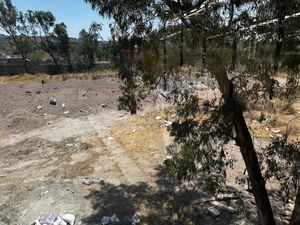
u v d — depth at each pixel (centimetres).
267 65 441
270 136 1086
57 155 1088
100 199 800
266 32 421
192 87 571
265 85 482
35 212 756
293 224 496
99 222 709
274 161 611
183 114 565
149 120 1356
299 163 596
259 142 1037
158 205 766
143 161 1002
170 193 812
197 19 450
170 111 1403
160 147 1102
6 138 1289
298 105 1387
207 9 448
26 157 1092
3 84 2370
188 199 766
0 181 920
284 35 413
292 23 409
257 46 436
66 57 4834
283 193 758
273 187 812
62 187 865
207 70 482
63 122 1436
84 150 1108
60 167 990
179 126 596
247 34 432
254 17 430
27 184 894
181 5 501
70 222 707
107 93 1891
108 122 1401
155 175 910
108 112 1553
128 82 593
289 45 416
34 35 4591
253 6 426
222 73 490
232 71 487
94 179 897
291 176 639
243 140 585
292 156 593
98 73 2878
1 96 1862
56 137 1248
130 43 525
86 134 1261
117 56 564
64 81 2447
